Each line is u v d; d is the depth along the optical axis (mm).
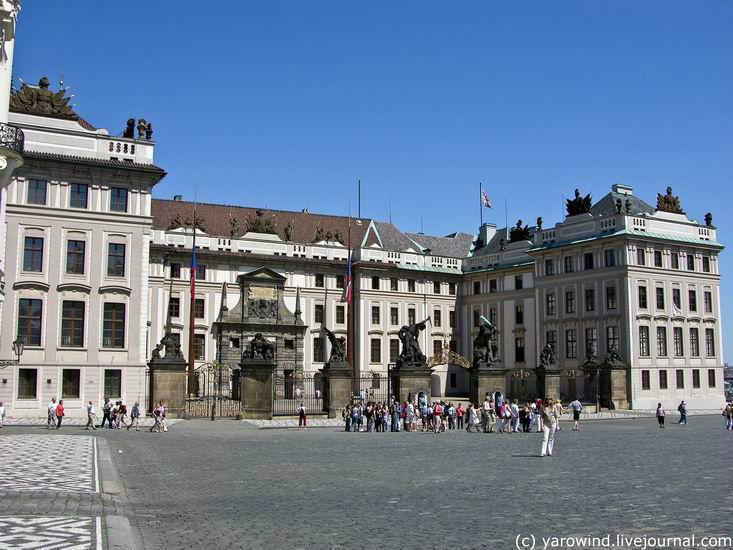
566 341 95688
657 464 30109
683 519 17516
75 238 65312
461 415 59656
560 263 97625
